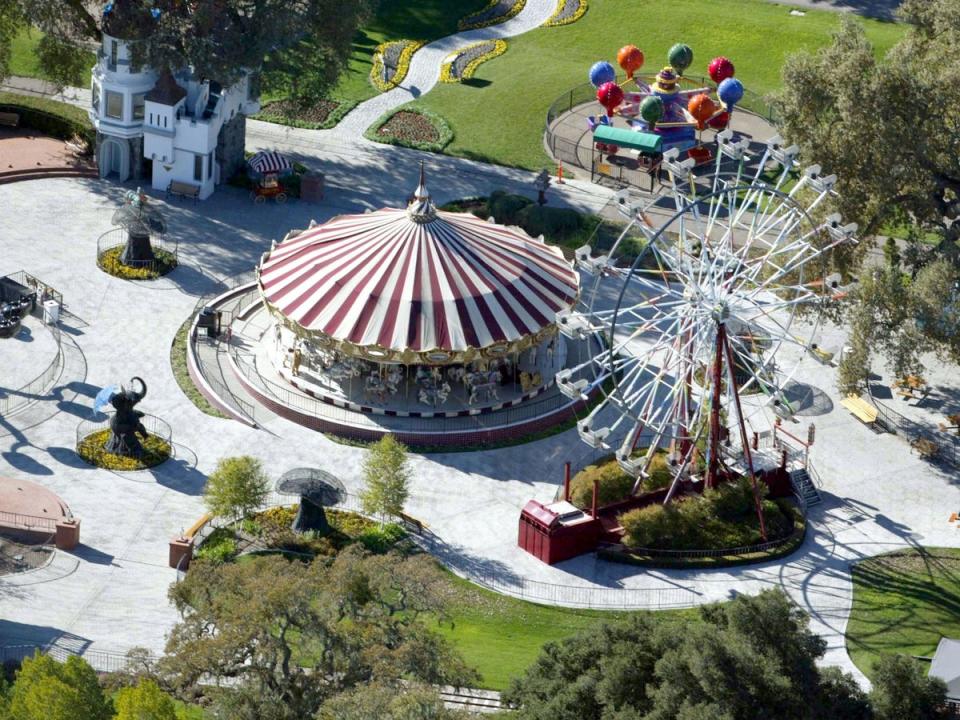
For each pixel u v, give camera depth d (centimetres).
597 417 11144
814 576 9781
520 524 9788
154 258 12412
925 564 9944
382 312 10838
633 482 10175
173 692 7825
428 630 8106
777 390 10144
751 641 7381
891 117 11419
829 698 7425
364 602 7644
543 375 11356
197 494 10069
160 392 11012
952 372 11869
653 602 9462
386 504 9731
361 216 11831
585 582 9600
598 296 12519
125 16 12925
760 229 10600
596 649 7612
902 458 10919
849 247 11688
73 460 10244
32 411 10662
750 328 10744
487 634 9062
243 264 12569
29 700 7162
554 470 10606
